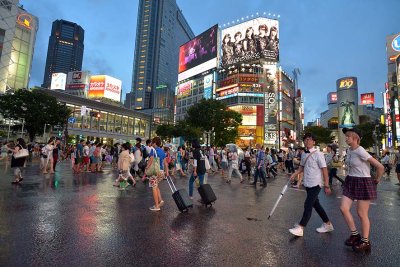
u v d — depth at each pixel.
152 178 6.35
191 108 49.25
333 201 8.49
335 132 110.31
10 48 61.88
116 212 5.92
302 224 4.62
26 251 3.53
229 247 3.95
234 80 79.56
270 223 5.41
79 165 14.61
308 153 4.80
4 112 37.34
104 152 22.09
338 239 4.48
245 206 7.14
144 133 78.12
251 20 82.81
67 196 7.56
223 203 7.49
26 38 66.50
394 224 5.61
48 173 13.41
